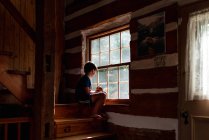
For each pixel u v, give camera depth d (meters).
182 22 3.68
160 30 4.02
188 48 3.55
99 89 5.03
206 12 3.36
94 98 4.83
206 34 3.34
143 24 4.30
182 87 3.62
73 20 5.84
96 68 5.04
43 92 3.50
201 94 3.33
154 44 4.10
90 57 5.61
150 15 4.19
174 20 3.82
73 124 4.54
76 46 5.70
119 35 4.99
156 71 4.03
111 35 5.16
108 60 5.20
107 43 5.24
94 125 4.86
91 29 5.46
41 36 3.56
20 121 3.48
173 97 3.75
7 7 3.59
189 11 3.58
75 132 4.57
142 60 4.28
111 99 5.02
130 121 4.44
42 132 3.47
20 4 5.62
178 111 3.65
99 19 5.16
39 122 3.49
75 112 4.96
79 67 5.56
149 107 4.11
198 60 3.40
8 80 3.49
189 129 3.47
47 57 3.59
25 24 3.64
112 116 4.86
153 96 4.05
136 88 4.36
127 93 4.75
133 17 4.49
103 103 4.89
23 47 5.61
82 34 5.62
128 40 4.79
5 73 3.47
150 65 4.14
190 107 3.47
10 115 4.52
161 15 4.02
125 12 4.63
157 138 3.97
